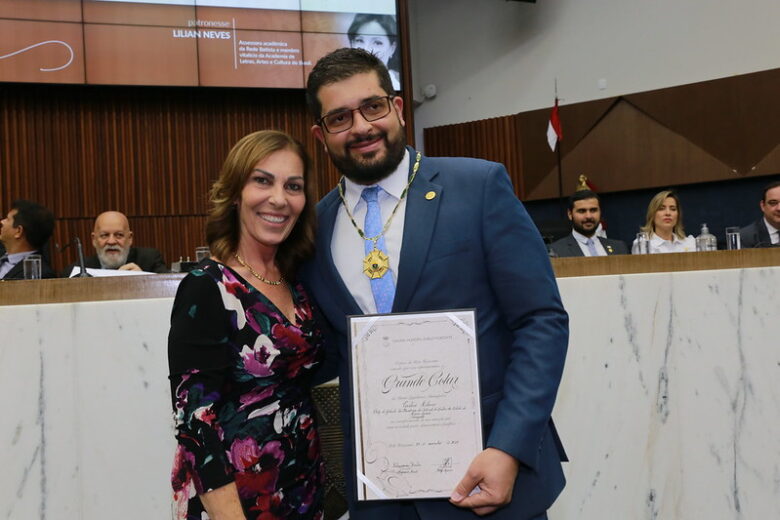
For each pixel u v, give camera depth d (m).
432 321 1.25
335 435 1.89
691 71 7.55
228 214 1.44
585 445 1.97
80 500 1.78
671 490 1.98
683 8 7.59
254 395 1.36
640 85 7.85
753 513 2.00
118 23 6.44
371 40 6.98
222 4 6.67
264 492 1.34
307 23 6.86
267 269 1.45
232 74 6.69
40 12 6.27
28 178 6.74
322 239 1.46
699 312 2.03
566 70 8.32
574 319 1.98
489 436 1.24
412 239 1.33
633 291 2.02
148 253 4.70
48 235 3.65
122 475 1.80
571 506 1.95
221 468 1.25
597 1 8.11
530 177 8.48
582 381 1.97
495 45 8.84
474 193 1.35
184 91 7.06
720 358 2.03
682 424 2.00
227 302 1.34
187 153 7.14
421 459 1.22
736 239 3.61
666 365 2.01
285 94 7.28
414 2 9.39
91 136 6.91
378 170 1.36
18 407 1.76
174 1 6.56
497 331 1.35
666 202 4.73
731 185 7.38
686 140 7.51
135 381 1.82
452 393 1.23
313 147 7.29
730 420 2.01
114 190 6.96
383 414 1.24
